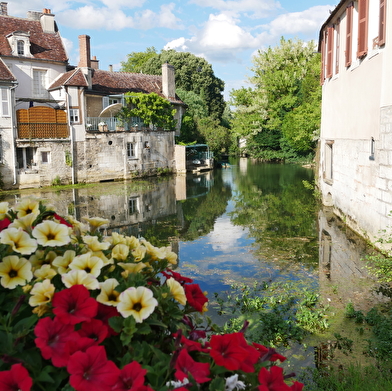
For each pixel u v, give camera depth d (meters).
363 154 11.82
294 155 48.50
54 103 30.17
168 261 2.96
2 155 25.16
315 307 7.16
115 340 2.24
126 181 31.00
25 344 2.17
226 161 52.16
